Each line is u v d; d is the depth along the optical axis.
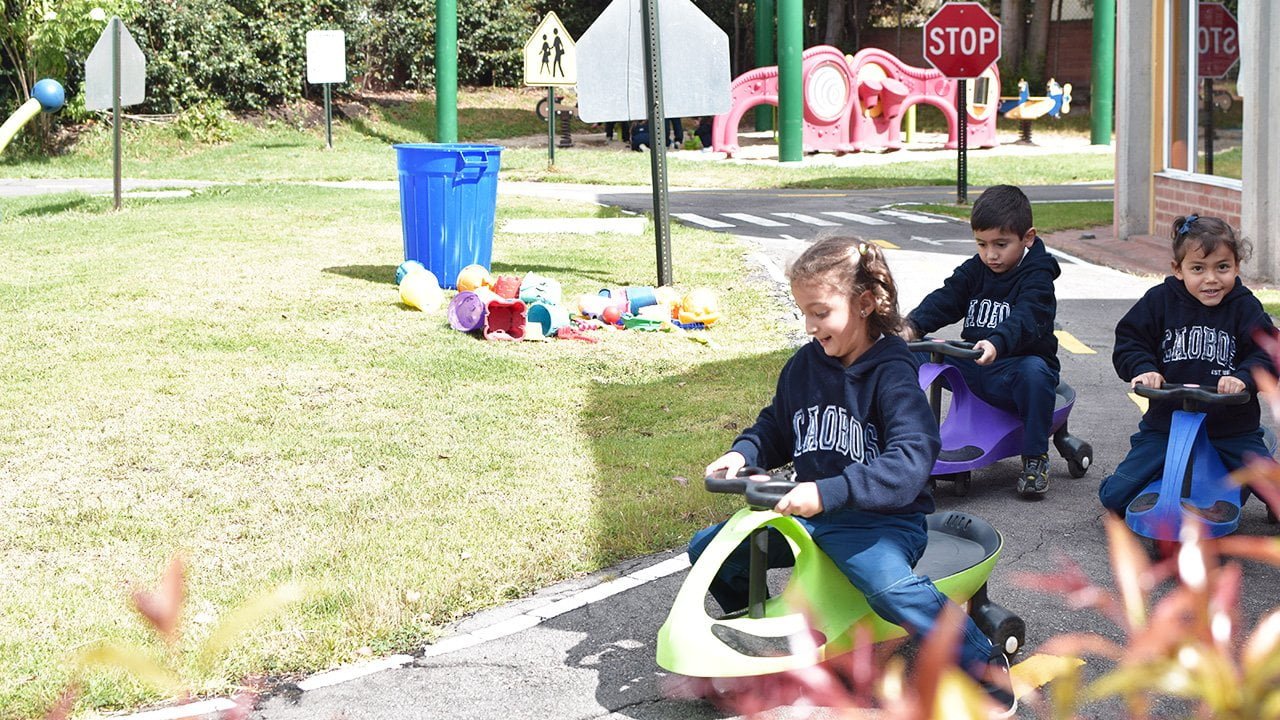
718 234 14.30
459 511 5.10
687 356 8.18
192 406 6.70
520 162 24.94
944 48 17.33
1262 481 1.12
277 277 10.70
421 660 3.83
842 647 3.37
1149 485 4.68
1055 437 5.86
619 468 5.73
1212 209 12.49
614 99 10.39
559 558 4.62
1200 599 0.92
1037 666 3.67
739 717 3.41
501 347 8.32
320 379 7.32
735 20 43.00
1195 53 13.10
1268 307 9.53
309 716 3.45
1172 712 3.33
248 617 1.28
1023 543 4.91
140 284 10.19
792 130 25.56
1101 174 23.53
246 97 30.70
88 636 3.84
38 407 6.62
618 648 3.91
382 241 13.07
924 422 3.35
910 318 5.67
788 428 3.66
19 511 5.07
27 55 25.72
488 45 38.62
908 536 3.40
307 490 5.36
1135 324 4.93
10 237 13.09
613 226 14.84
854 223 15.91
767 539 3.46
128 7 26.27
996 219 5.54
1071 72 44.31
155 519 4.98
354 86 34.38
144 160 25.92
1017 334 5.39
